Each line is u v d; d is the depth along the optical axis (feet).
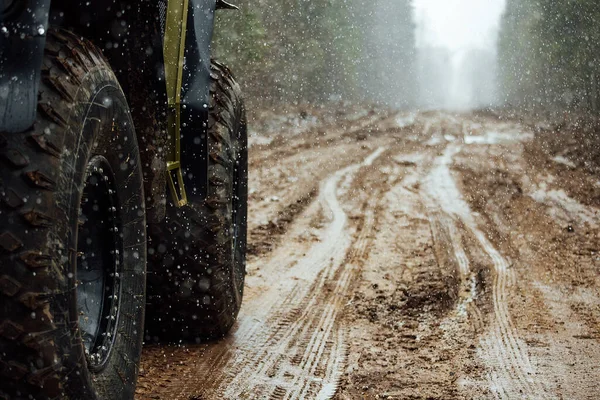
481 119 148.66
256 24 119.24
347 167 63.31
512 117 153.38
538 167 64.34
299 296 20.25
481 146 86.94
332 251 28.32
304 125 111.34
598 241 32.17
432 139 100.22
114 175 8.18
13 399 6.36
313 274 23.67
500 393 12.94
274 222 34.19
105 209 8.32
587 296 21.88
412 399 12.36
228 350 14.26
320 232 32.89
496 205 42.91
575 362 15.14
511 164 66.95
